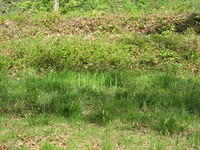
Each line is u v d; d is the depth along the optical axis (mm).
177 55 14414
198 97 10234
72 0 26656
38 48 14891
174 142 7688
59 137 7805
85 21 19688
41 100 9828
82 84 11375
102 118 8797
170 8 25812
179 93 10570
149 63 13727
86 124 8641
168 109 9555
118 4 27406
